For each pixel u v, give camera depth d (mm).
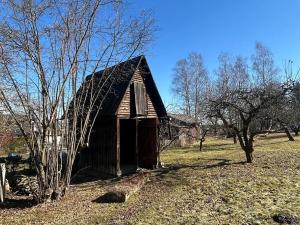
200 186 12875
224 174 14664
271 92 17641
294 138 32188
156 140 18328
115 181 15375
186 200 11047
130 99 17375
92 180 16109
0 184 12023
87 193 13125
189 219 8930
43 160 11641
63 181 12375
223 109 18953
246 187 12070
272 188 11672
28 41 10945
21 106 11164
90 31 12102
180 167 17547
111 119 16859
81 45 11617
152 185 13883
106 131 17188
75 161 18781
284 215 8539
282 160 17391
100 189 13875
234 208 9656
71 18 11680
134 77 17609
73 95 12125
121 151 21016
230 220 8617
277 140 30688
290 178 12977
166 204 10688
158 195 12086
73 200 11969
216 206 10023
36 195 11797
